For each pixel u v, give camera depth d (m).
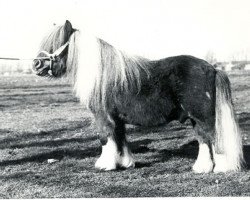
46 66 5.43
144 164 5.84
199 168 5.25
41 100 16.39
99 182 5.06
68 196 4.64
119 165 5.49
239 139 5.14
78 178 5.26
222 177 5.00
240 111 10.77
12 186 5.04
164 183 4.94
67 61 5.42
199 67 5.09
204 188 4.72
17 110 13.38
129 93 5.18
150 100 5.16
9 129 9.48
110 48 5.34
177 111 5.26
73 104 14.85
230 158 5.09
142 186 4.87
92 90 5.23
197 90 5.01
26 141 7.94
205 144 5.20
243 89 13.66
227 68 15.25
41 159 6.42
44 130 9.19
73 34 5.45
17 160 6.37
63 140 7.90
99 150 6.93
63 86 24.12
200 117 5.06
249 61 14.88
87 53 5.27
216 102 5.05
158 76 5.16
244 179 4.91
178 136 7.97
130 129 8.84
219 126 5.02
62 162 6.12
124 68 5.18
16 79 29.80
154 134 8.26
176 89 5.12
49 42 5.46
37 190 4.85
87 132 8.77
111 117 5.32
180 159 6.10
